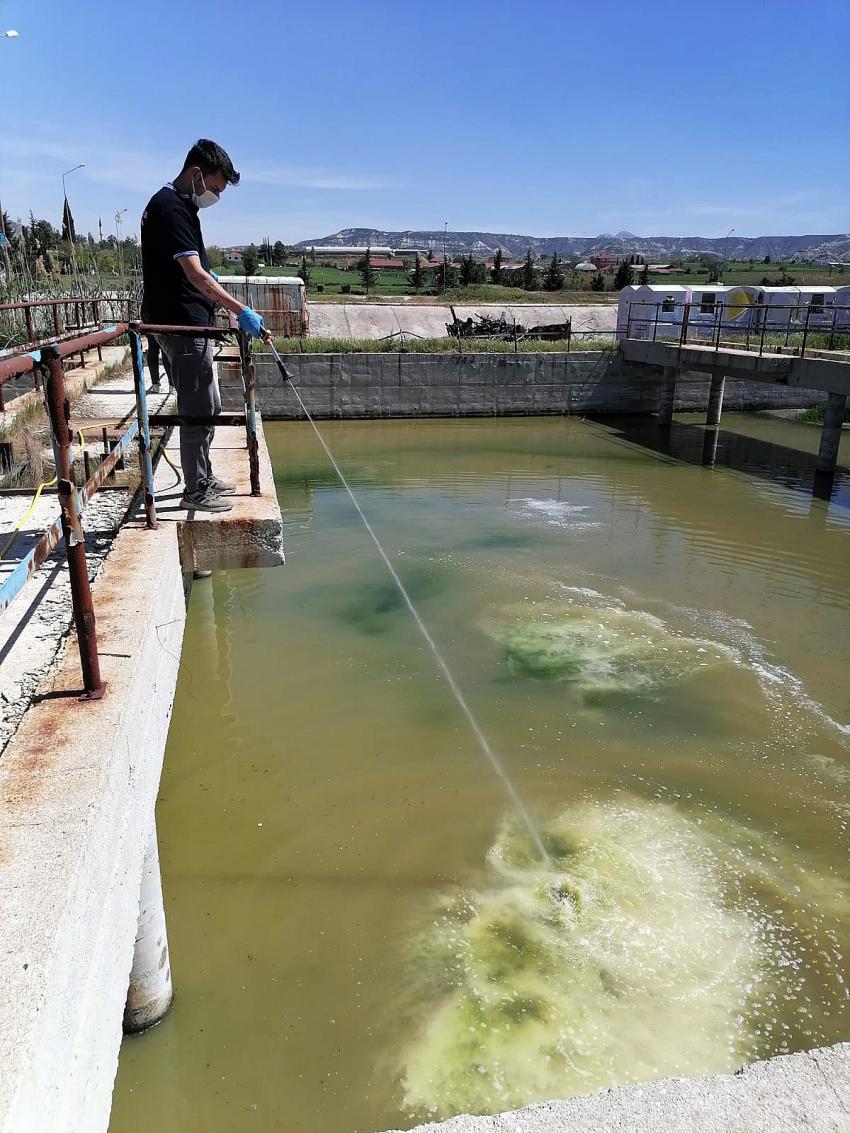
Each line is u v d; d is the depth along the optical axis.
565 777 5.73
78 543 2.15
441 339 22.28
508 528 11.59
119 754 2.11
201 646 7.70
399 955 4.15
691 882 4.71
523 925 4.36
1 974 1.39
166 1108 3.35
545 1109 1.83
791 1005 3.90
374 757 5.93
